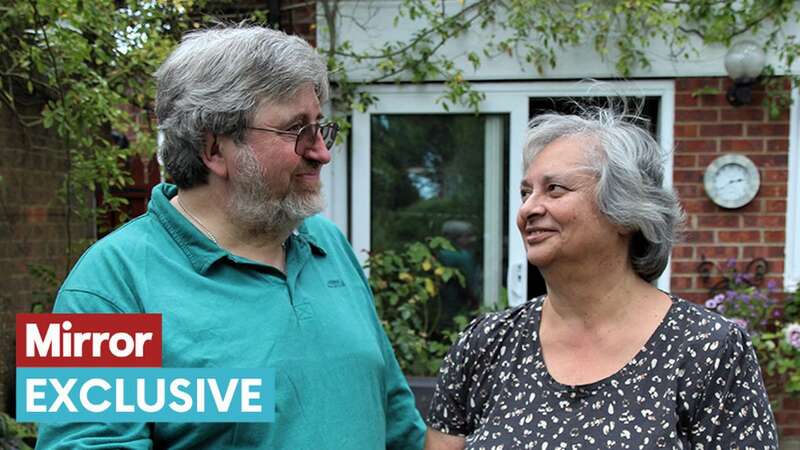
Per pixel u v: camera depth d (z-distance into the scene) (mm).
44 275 3766
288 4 3873
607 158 1367
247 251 1474
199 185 1453
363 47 3836
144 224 1454
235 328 1368
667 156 1510
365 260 3932
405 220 3965
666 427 1300
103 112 3000
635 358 1380
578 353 1444
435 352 3850
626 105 1584
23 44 2879
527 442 1380
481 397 1555
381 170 3949
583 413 1365
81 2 2852
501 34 3756
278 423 1356
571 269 1415
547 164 1404
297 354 1410
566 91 3775
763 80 3600
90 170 3238
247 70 1336
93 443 1255
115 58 3195
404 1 3744
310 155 1412
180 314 1339
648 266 1454
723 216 3691
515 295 3865
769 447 1304
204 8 3678
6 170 3764
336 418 1432
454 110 3836
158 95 1422
